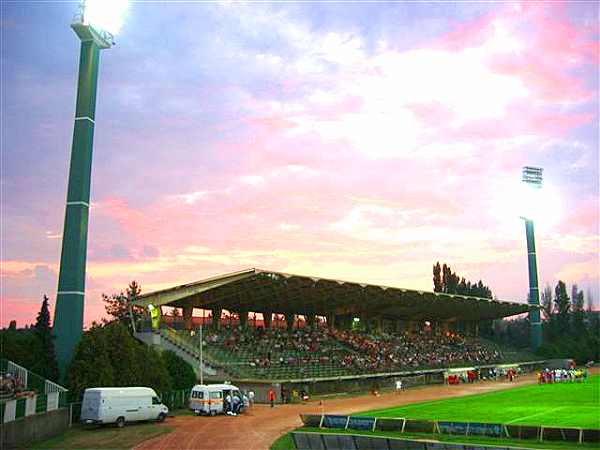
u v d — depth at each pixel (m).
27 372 39.91
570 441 30.16
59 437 38.25
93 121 59.88
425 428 34.59
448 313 116.25
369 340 98.38
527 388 75.69
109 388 43.09
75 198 56.59
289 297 84.00
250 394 59.38
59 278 54.97
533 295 137.00
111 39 63.03
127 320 87.31
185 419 48.00
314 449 32.12
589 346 139.50
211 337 74.44
